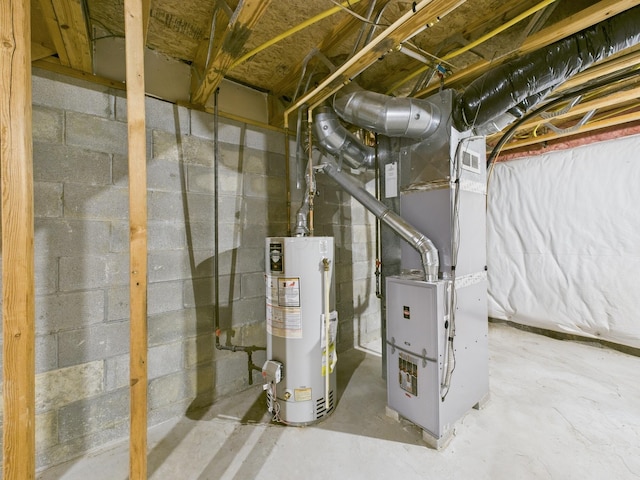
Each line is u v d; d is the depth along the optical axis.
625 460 1.49
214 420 1.89
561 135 2.74
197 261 2.03
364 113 1.79
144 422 0.96
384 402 2.08
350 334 3.07
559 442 1.63
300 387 1.80
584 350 2.87
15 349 0.87
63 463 1.54
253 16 1.23
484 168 2.07
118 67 1.75
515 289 3.39
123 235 1.73
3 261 0.86
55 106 1.54
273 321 1.86
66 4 1.17
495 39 1.76
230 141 2.21
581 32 1.32
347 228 3.05
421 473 1.44
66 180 1.56
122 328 1.72
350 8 1.39
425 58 1.67
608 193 2.77
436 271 1.71
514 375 2.38
